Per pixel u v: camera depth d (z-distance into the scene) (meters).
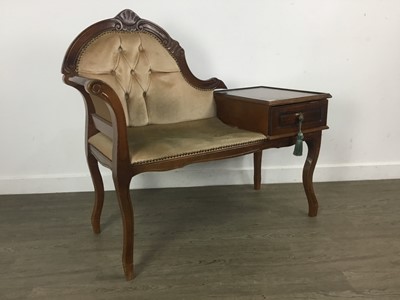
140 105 1.58
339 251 1.43
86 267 1.35
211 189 2.05
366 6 1.92
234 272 1.30
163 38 1.63
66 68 1.43
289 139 1.48
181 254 1.42
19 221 1.70
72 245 1.50
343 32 1.94
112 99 1.10
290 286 1.23
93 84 1.07
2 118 1.90
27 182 1.99
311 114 1.49
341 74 2.00
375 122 2.09
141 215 1.75
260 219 1.70
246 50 1.93
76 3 1.78
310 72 1.99
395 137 2.12
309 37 1.94
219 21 1.88
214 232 1.59
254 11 1.88
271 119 1.39
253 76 1.97
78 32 1.82
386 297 1.17
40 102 1.90
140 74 1.59
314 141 1.57
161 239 1.53
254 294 1.19
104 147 1.31
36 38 1.81
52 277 1.29
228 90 1.72
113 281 1.26
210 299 1.17
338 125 2.08
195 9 1.85
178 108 1.64
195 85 1.67
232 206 1.84
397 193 1.97
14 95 1.87
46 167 1.99
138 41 1.58
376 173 2.15
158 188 2.08
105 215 1.76
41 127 1.93
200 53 1.91
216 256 1.40
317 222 1.66
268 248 1.45
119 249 1.47
